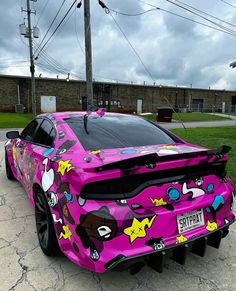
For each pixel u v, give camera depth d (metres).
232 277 2.48
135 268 2.22
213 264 2.67
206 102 44.62
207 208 2.42
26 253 2.82
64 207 2.27
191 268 2.61
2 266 2.61
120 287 2.35
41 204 2.85
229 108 47.28
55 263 2.66
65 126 3.03
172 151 2.50
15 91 29.52
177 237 2.21
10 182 5.22
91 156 2.41
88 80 11.56
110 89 35.03
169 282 2.41
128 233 2.03
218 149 2.48
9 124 20.08
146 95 38.03
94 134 2.91
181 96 41.56
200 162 2.37
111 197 2.06
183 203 2.30
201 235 2.31
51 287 2.33
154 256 2.14
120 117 3.51
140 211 2.10
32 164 3.24
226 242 3.07
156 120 25.56
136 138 2.99
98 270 2.02
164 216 2.16
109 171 2.05
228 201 2.59
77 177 2.13
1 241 3.05
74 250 2.19
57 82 31.53
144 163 2.12
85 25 11.39
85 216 2.05
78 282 2.40
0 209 3.92
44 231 2.83
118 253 2.00
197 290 2.32
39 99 30.72
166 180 2.23
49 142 3.12
